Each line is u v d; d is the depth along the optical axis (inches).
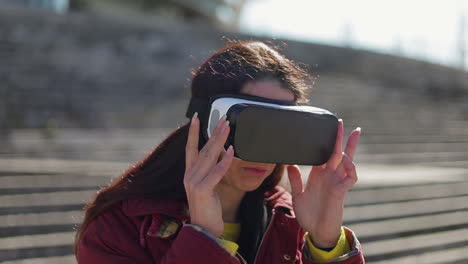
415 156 308.5
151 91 396.2
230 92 58.0
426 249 179.6
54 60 398.9
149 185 60.0
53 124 316.8
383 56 538.9
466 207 218.5
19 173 200.8
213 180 53.5
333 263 61.4
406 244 180.5
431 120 402.6
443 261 172.4
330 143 59.0
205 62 62.1
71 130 312.7
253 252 63.7
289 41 510.3
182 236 53.6
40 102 341.7
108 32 451.2
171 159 60.4
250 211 64.6
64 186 193.9
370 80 487.8
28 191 188.7
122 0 871.7
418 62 544.1
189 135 55.1
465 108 449.7
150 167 60.9
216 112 55.9
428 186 230.4
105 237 58.2
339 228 62.5
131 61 430.3
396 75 509.4
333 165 62.3
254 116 53.3
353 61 521.0
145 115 353.7
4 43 401.1
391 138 339.3
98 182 201.5
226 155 53.2
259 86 57.6
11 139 278.4
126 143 282.5
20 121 313.1
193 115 60.3
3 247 152.9
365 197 211.2
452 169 275.1
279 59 60.0
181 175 60.5
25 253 152.8
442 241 186.7
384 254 173.2
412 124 384.2
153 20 481.4
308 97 65.7
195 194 53.9
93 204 61.3
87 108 348.8
